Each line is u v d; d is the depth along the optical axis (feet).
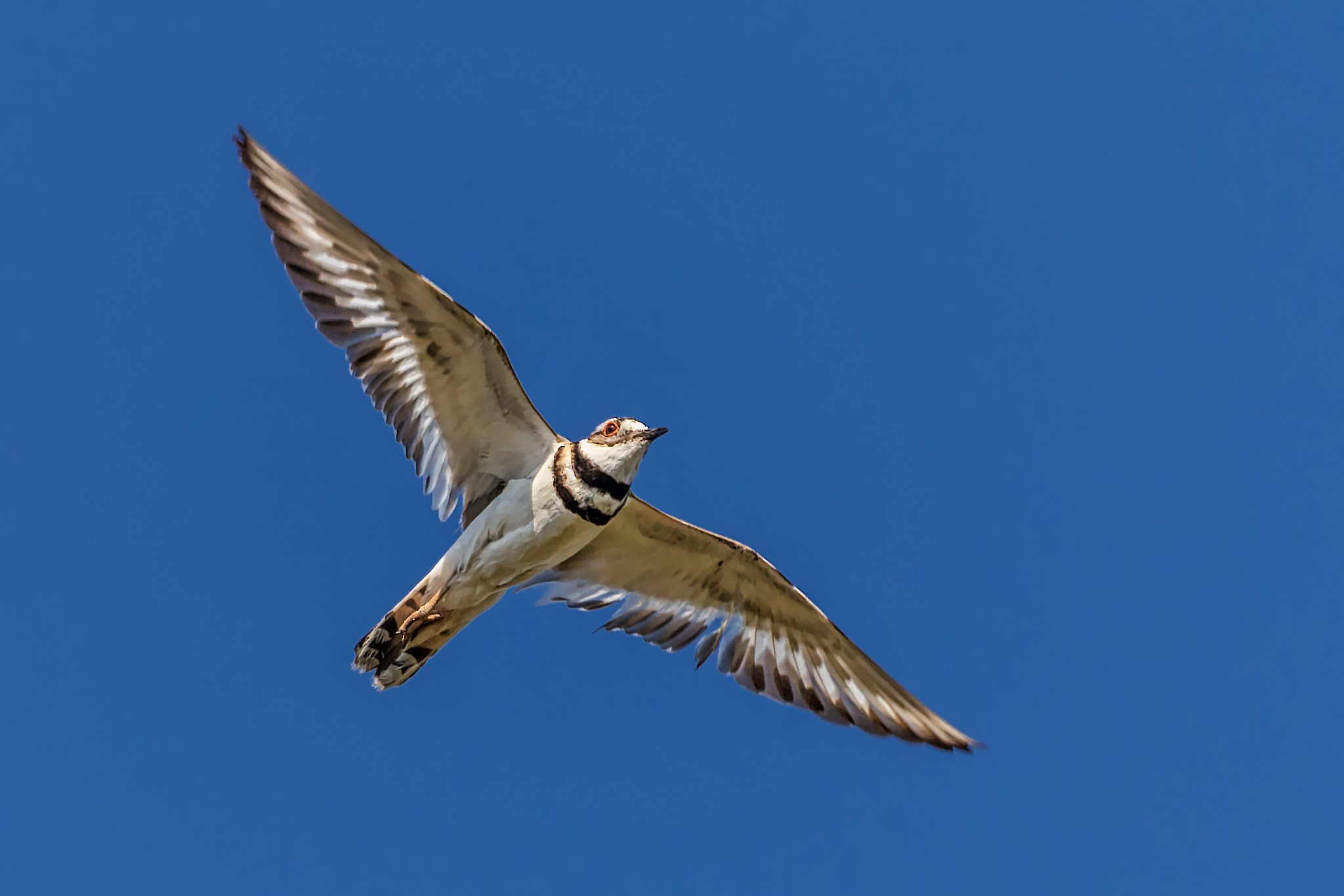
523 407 49.88
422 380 48.78
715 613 57.93
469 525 51.80
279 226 45.44
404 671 51.08
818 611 55.42
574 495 50.06
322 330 46.14
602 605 57.72
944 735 54.29
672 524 54.44
